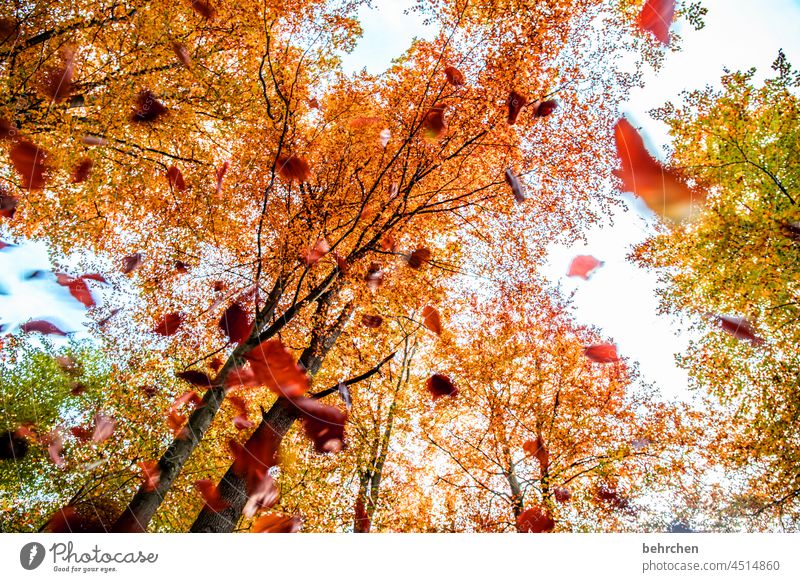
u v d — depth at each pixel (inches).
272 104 251.0
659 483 316.5
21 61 190.7
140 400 292.0
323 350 228.7
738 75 303.4
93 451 284.4
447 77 245.3
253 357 197.6
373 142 254.8
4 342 218.4
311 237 224.8
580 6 227.8
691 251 331.9
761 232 305.1
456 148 246.5
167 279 265.0
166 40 215.8
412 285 242.1
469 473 345.7
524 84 239.9
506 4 232.4
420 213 244.2
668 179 119.7
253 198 247.4
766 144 320.8
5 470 279.9
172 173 260.5
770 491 289.1
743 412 309.6
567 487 320.8
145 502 154.1
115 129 217.0
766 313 315.9
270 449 197.2
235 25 237.6
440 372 378.9
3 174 204.2
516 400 371.6
